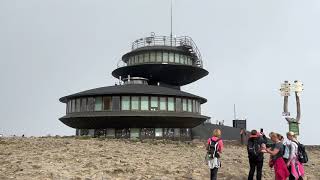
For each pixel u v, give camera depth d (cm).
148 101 4362
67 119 4600
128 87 4588
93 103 4403
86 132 4691
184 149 3019
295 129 2917
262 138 1584
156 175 1722
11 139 3031
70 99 4722
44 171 1634
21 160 1928
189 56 5941
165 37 5947
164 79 5975
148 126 4450
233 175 1880
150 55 5725
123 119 4288
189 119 4512
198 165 2103
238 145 4019
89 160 2028
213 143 1510
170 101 4466
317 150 3769
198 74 5944
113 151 2497
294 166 1477
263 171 2042
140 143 3259
